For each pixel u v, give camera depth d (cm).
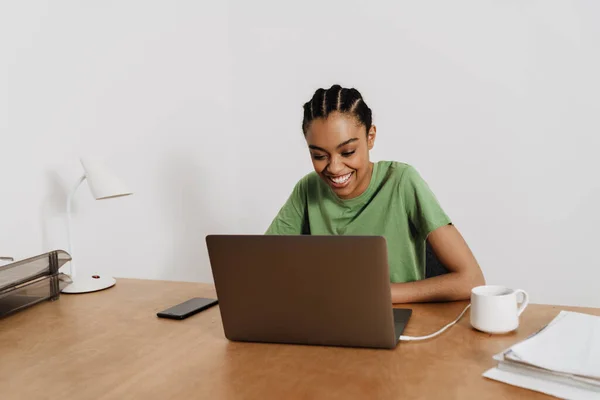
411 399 76
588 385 75
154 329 114
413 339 100
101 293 148
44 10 174
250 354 98
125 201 212
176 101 244
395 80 271
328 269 94
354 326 96
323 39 281
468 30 256
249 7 290
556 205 250
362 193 159
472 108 259
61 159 182
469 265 135
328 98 143
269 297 99
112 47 203
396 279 159
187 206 254
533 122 249
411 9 265
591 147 241
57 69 179
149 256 228
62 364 95
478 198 264
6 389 85
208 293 145
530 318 112
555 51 242
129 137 213
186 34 251
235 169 299
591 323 96
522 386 78
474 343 98
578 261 249
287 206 177
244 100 296
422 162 272
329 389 81
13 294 128
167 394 81
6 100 162
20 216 168
